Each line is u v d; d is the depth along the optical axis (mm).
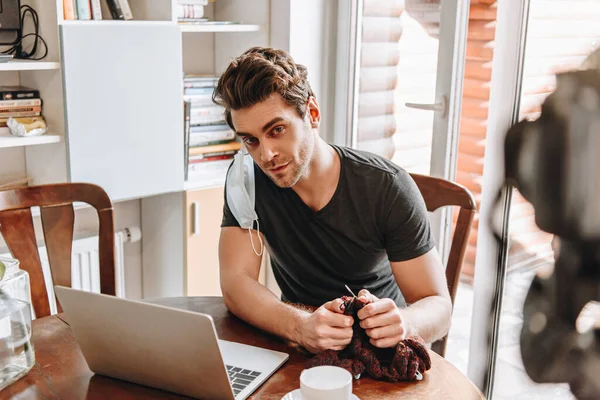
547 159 233
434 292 1359
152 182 2359
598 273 226
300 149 1254
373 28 2586
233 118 1237
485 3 2164
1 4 2090
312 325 1127
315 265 1475
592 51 228
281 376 1081
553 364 241
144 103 2271
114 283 1687
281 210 1443
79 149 2141
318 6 2629
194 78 2520
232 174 1470
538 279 241
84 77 2102
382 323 1081
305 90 1249
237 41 2721
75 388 1048
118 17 2254
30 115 2146
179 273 2578
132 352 1013
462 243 1559
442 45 2277
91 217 2508
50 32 2068
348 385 890
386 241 1413
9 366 1055
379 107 2621
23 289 1088
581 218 227
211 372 956
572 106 229
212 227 2576
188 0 2428
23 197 1598
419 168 2486
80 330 1045
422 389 1032
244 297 1326
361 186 1390
